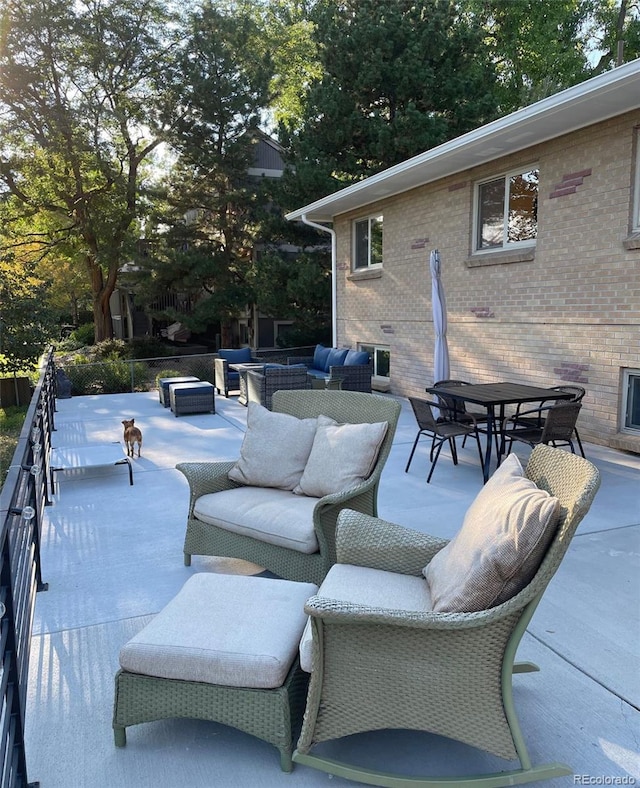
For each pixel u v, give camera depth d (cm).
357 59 1338
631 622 292
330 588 229
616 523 426
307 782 194
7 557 189
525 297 762
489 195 831
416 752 206
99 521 442
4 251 1716
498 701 185
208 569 358
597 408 672
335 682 190
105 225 1962
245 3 2139
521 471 230
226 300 1784
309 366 1190
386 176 895
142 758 205
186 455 648
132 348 1983
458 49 1361
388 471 579
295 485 363
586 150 656
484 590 186
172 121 1789
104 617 301
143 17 1809
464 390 596
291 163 1503
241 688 199
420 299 986
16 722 184
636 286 614
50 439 698
